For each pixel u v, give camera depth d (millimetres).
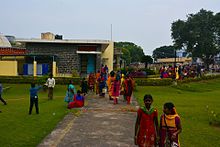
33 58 34156
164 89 26781
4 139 8734
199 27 64250
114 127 10484
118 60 46875
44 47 33844
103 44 33438
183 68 36031
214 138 9281
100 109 14570
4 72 32750
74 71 31359
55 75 31609
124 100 18172
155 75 39469
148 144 6246
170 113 6129
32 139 8742
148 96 6348
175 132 6051
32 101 13250
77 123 11125
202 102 18750
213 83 35094
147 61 46000
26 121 11516
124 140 8758
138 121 6438
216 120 11516
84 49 33500
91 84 23797
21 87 26938
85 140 8719
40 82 26328
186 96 22766
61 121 11500
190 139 9094
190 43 65312
